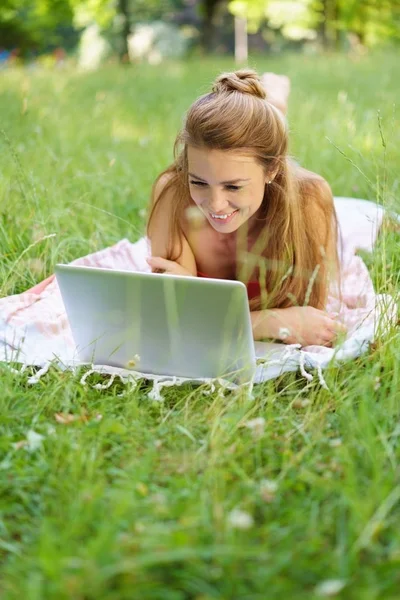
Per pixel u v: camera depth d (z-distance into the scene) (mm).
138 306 2477
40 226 3439
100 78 8984
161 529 1657
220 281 2340
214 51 17969
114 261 3406
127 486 1839
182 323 2459
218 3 17719
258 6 15461
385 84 7734
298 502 1813
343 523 1719
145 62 11836
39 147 4637
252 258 2971
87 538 1700
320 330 2768
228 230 2711
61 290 2553
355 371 2375
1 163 4293
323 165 4609
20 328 2834
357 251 3621
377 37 16812
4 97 6586
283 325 2764
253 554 1623
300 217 2883
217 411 2258
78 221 3832
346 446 2008
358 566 1615
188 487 1883
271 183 2805
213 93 2697
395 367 2338
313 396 2324
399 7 16125
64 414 2236
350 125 5000
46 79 8203
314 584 1582
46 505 1849
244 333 2418
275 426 2211
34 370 2625
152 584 1553
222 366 2502
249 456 2023
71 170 4434
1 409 2301
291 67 10031
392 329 2559
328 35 17422
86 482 1865
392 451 1987
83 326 2607
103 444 2115
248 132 2570
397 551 1622
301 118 5559
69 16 17531
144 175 4641
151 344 2549
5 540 1775
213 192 2611
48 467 1973
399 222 3082
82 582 1503
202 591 1544
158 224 3023
